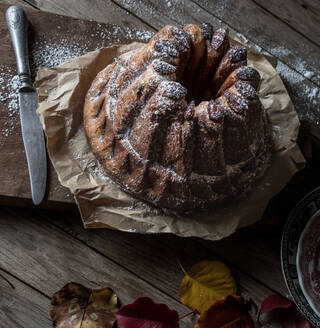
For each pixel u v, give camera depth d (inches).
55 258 25.9
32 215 26.2
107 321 25.1
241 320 24.8
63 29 26.7
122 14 28.7
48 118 24.1
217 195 23.7
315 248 25.1
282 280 26.3
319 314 24.7
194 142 22.2
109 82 23.9
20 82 25.3
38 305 25.4
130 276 26.0
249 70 22.2
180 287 25.7
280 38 29.2
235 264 26.4
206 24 22.8
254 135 23.3
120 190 24.0
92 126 23.9
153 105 21.7
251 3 29.4
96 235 26.2
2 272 25.6
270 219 25.5
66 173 23.9
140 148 22.6
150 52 22.5
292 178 27.2
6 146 25.0
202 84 23.4
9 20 25.7
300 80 28.6
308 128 26.3
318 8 29.4
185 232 23.7
